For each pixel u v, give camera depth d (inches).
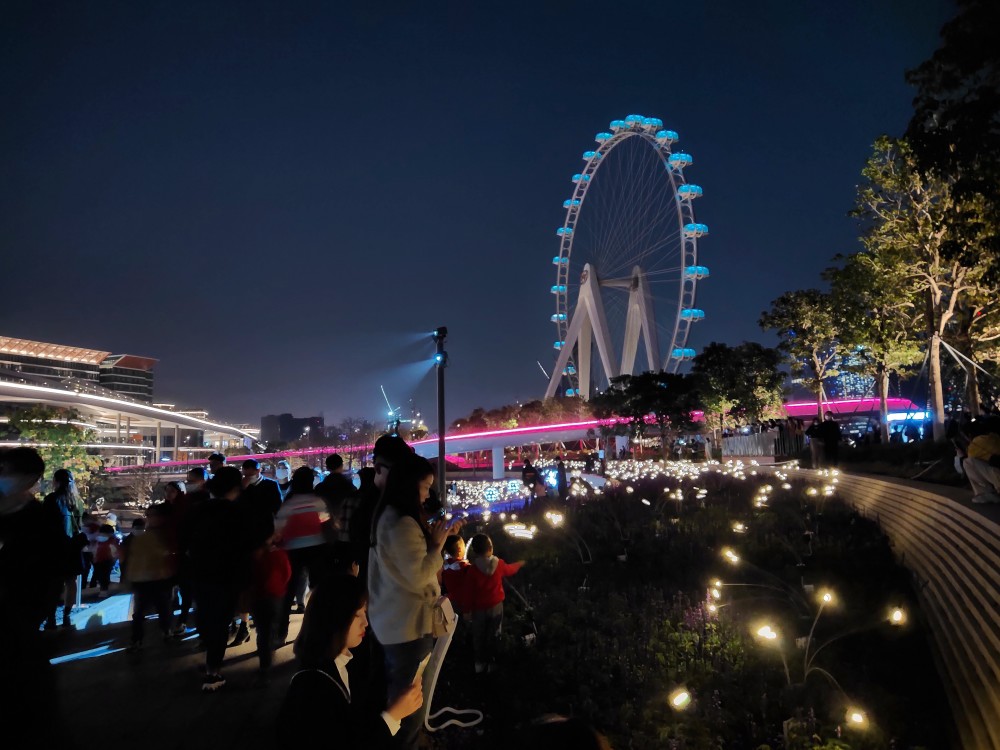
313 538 354.3
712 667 334.6
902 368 1435.8
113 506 3720.5
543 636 394.6
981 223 576.7
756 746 271.0
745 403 2043.6
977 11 474.3
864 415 2007.9
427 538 208.1
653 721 282.7
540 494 1325.0
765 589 474.6
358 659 257.4
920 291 1117.1
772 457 1638.8
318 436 5969.5
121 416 7500.0
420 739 245.9
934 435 1058.1
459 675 343.0
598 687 321.4
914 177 980.6
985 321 1076.5
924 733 277.0
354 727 127.2
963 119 494.9
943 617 367.6
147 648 394.3
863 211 1083.9
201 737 264.4
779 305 1563.7
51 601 253.6
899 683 326.3
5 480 243.6
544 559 625.0
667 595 476.1
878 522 666.2
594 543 667.4
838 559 542.6
